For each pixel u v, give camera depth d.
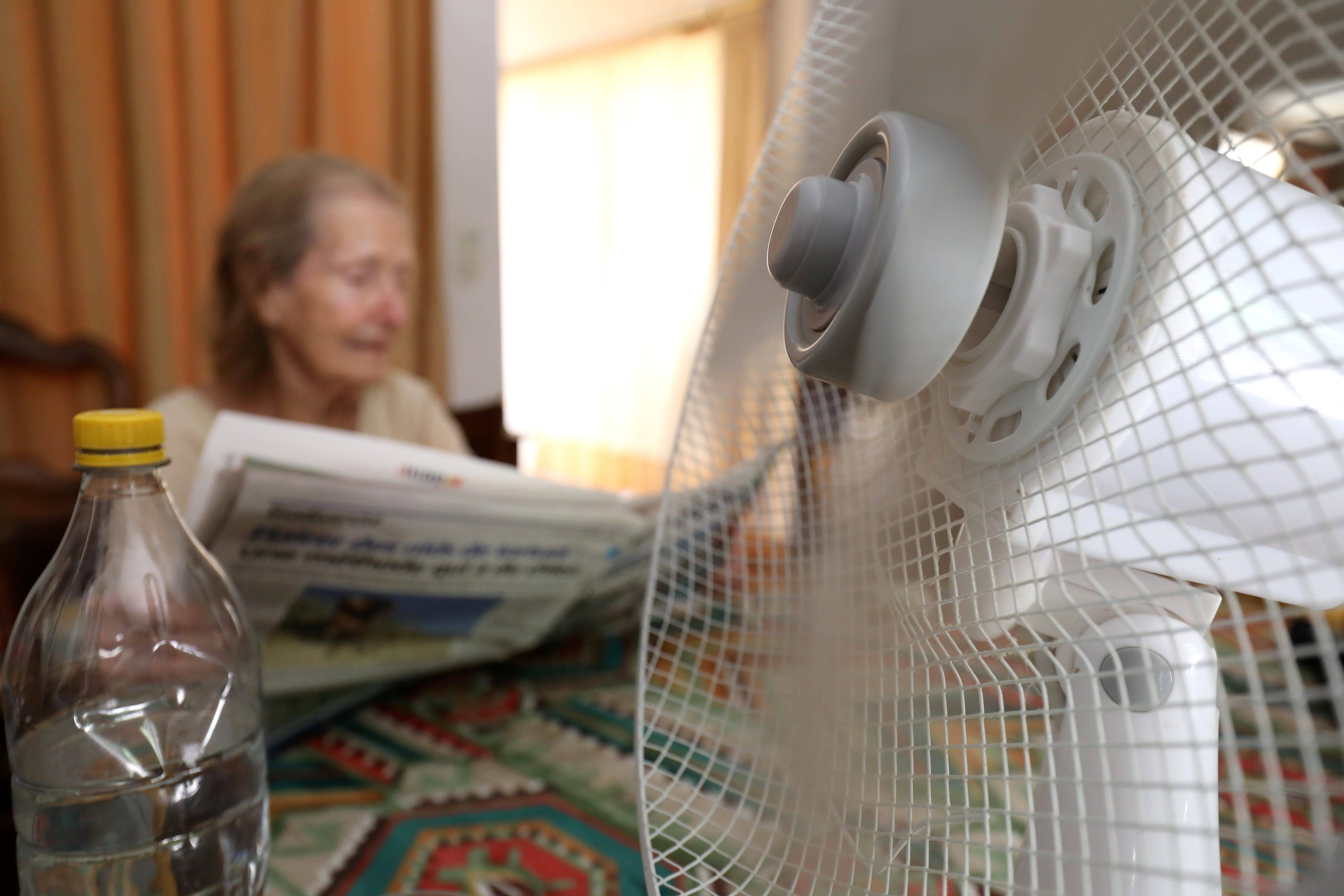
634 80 3.99
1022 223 0.27
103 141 1.59
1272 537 0.19
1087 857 0.20
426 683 0.78
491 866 0.50
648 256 4.03
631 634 0.91
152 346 1.64
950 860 0.28
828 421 0.37
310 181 1.19
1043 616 0.26
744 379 0.41
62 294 1.56
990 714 0.24
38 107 1.50
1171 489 0.25
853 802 0.28
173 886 0.39
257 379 1.26
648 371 4.10
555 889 0.48
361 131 1.98
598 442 4.38
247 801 0.42
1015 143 0.23
